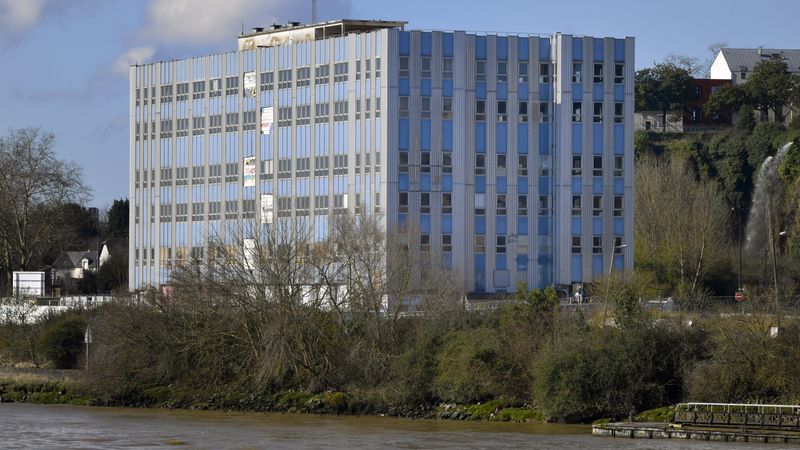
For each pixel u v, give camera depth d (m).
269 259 111.81
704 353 94.50
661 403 93.44
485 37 154.38
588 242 155.38
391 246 115.31
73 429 92.25
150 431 91.00
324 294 110.94
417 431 90.25
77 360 125.56
